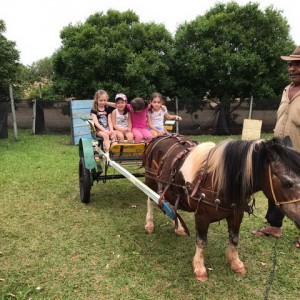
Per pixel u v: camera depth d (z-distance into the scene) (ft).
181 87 49.98
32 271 12.03
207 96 52.70
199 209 10.73
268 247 13.88
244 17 47.73
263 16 47.06
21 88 57.77
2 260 12.80
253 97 49.21
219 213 10.44
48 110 45.57
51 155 31.55
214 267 12.30
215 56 45.88
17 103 47.19
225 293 10.80
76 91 47.73
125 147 16.05
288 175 8.71
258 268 12.31
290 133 13.04
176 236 14.87
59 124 46.24
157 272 11.96
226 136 46.32
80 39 44.42
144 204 18.85
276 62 47.75
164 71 46.37
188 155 11.51
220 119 46.96
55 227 15.74
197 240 11.37
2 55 45.09
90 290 10.96
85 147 17.89
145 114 18.28
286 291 10.94
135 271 12.04
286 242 14.32
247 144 9.64
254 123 41.37
